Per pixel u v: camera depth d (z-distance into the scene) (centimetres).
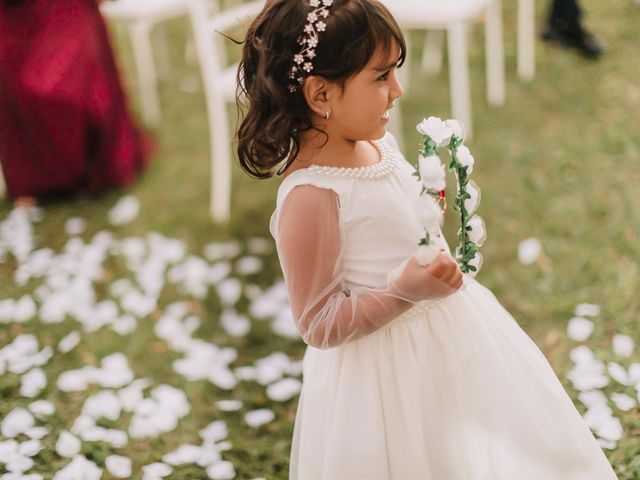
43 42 352
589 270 287
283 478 217
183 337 279
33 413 245
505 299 279
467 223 155
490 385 160
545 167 359
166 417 241
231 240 337
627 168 349
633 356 242
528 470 163
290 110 143
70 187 380
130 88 493
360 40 135
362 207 148
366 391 157
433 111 423
